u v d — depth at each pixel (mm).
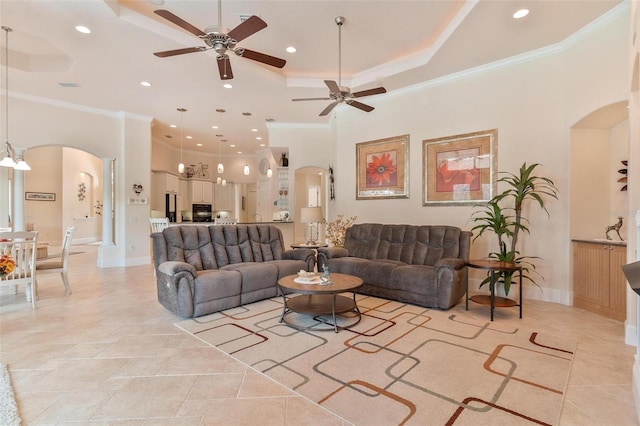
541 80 4008
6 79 4750
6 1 2984
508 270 3355
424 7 3369
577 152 3809
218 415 1771
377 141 5629
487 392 1991
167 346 2689
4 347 2658
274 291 4172
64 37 3607
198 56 4047
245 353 2553
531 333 2949
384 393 1979
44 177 10055
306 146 7273
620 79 3213
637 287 1193
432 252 4230
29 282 3725
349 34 3916
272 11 3420
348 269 4430
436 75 4766
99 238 11875
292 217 7344
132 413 1788
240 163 11219
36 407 1838
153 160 8812
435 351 2574
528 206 4137
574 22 3402
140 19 3387
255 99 5672
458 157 4711
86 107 6043
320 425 1685
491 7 3123
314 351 2586
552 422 1710
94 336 2902
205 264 4074
